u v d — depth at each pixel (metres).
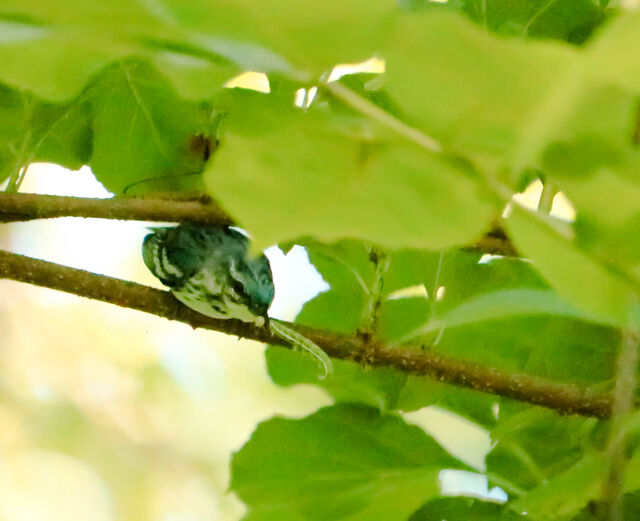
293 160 2.00
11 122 4.93
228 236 6.51
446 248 2.11
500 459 5.09
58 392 14.39
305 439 5.18
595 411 4.79
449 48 1.78
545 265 2.21
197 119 5.05
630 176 1.97
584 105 1.84
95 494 14.12
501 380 4.94
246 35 1.89
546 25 4.55
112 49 2.12
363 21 1.80
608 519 3.08
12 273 5.12
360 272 5.33
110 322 14.76
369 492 5.06
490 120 1.88
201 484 14.31
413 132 2.00
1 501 13.71
